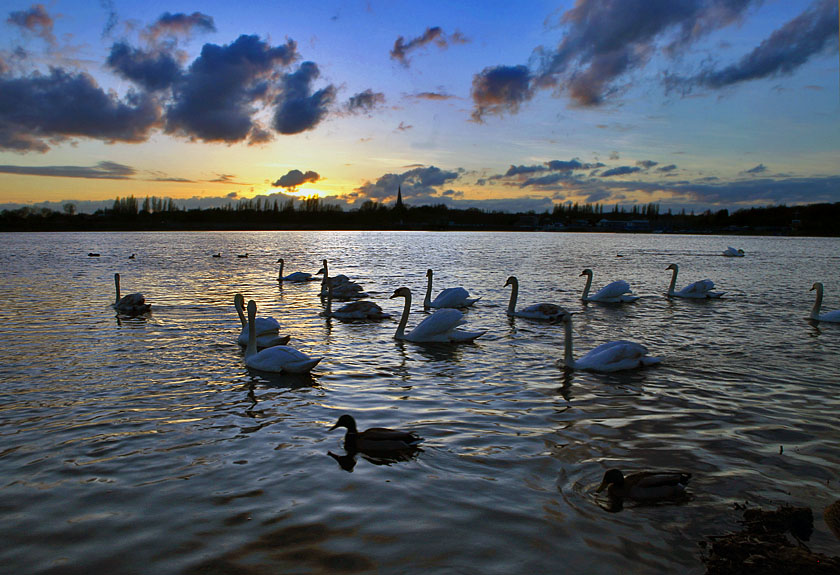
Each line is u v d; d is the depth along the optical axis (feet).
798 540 22.16
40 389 41.86
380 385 43.32
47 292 100.22
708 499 25.50
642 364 47.96
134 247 267.18
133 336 61.41
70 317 73.82
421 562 21.08
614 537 22.66
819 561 19.75
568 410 37.37
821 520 23.70
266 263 175.11
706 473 28.04
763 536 22.04
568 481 27.35
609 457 29.96
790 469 28.48
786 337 61.82
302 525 23.58
